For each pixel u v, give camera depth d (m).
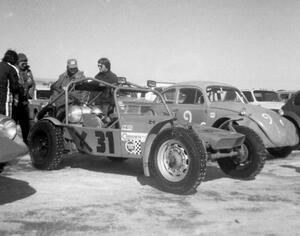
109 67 8.45
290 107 10.53
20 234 3.82
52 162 6.97
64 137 7.19
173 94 9.78
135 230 3.97
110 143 6.48
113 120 6.69
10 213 4.47
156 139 5.63
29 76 9.09
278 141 8.49
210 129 6.40
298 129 10.28
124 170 7.29
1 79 7.06
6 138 4.54
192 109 9.23
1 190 5.52
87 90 7.61
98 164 7.89
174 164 5.47
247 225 4.18
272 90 15.27
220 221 4.30
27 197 5.16
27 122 9.10
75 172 6.95
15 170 7.03
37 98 14.70
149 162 5.69
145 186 5.92
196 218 4.39
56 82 8.81
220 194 5.51
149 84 7.42
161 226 4.11
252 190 5.79
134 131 6.15
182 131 5.41
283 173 7.25
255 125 8.46
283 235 3.91
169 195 5.39
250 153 6.47
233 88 9.83
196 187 5.33
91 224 4.13
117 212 4.55
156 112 6.99
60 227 4.03
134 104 6.76
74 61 8.62
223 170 6.77
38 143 7.21
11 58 7.38
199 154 5.26
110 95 7.50
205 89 9.21
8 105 7.27
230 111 8.62
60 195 5.28
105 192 5.50
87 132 6.76
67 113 7.17
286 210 4.75
